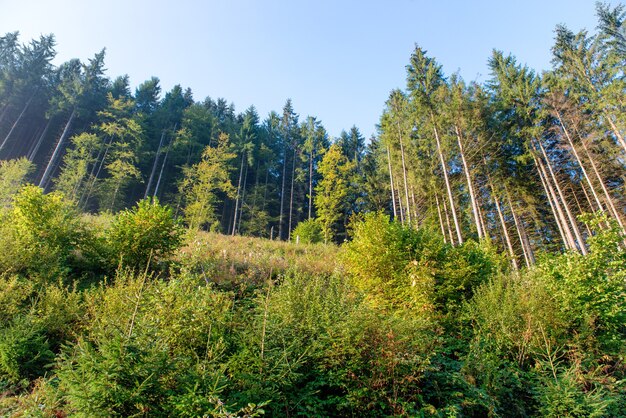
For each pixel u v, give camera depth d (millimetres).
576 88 23281
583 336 6504
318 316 5586
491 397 4953
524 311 6898
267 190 44312
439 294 8281
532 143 23969
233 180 44031
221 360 4480
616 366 6289
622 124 19172
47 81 39375
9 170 18547
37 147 33438
